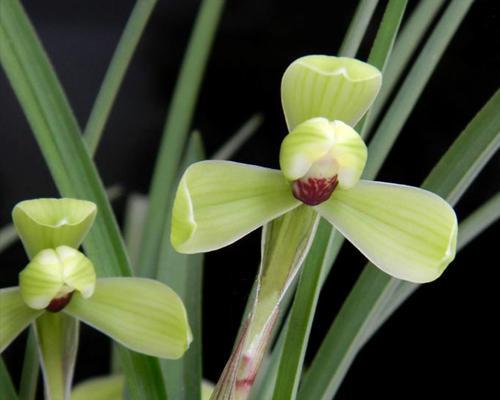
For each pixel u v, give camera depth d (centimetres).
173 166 49
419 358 68
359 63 38
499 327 65
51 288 38
